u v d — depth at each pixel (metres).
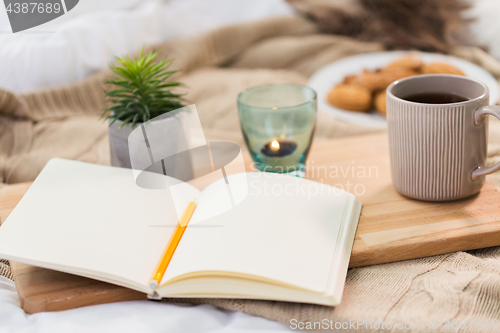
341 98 0.94
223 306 0.47
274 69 1.26
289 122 0.64
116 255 0.46
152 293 0.45
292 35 1.39
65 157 0.81
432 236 0.52
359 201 0.60
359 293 0.47
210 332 0.45
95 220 0.50
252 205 0.53
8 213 0.63
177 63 1.16
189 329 0.45
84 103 1.00
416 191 0.58
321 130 0.89
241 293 0.44
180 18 1.29
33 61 0.99
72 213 0.51
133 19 1.13
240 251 0.46
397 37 1.26
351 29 1.36
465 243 0.53
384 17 1.32
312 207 0.54
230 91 1.07
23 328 0.44
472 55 1.14
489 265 0.50
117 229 0.49
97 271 0.44
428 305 0.44
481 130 0.53
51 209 0.51
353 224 0.55
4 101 0.90
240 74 1.17
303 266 0.44
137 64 0.62
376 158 0.73
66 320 0.45
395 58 1.11
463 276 0.48
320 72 1.09
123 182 0.57
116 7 1.20
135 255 0.46
